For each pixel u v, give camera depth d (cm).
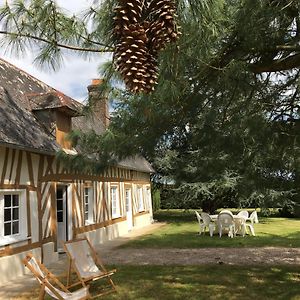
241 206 2203
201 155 600
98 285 733
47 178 1039
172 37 186
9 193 882
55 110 1077
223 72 412
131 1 181
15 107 996
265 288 689
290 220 2211
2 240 830
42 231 993
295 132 516
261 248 1157
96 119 537
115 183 1680
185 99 473
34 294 704
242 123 511
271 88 543
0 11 348
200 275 803
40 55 368
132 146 517
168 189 2520
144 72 184
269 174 584
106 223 1507
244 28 387
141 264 945
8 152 866
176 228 1841
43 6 350
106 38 283
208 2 263
